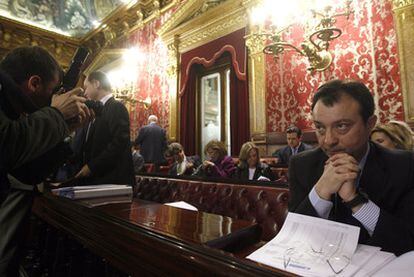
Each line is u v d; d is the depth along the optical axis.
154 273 0.81
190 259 0.70
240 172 3.58
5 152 0.86
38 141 0.92
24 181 1.30
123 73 7.56
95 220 1.12
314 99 1.03
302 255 0.68
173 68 6.69
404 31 3.50
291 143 4.01
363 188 1.05
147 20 7.76
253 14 5.07
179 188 2.59
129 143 2.32
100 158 2.05
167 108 6.92
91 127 2.25
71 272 1.50
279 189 1.97
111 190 1.52
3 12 9.45
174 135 6.56
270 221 1.91
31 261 2.15
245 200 2.09
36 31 9.95
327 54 4.11
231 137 5.38
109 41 9.14
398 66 3.55
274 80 4.77
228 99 5.84
